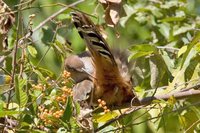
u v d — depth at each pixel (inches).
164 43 564.1
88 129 345.1
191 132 407.8
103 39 368.8
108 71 378.3
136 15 590.2
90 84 382.9
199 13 642.2
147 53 403.5
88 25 365.4
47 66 462.0
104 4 396.5
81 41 506.3
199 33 375.2
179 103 415.8
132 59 410.0
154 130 429.4
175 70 414.0
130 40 570.9
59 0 545.3
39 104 340.8
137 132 426.6
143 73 436.5
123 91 386.3
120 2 394.6
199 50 399.2
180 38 547.8
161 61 420.5
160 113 379.6
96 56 373.4
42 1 530.3
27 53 388.8
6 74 398.6
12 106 354.3
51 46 406.0
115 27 395.2
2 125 338.3
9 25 388.8
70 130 323.3
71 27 461.4
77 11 395.2
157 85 389.7
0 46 391.2
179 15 594.9
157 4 601.3
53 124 329.4
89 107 379.6
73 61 393.1
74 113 342.3
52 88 352.5
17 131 326.3
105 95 385.7
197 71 411.8
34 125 329.1
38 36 458.9
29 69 371.2
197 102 386.6
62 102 347.9
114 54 399.2
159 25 572.4
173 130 431.8
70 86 375.6
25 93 325.1
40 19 512.4
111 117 383.6
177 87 402.9
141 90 419.2
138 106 381.7
